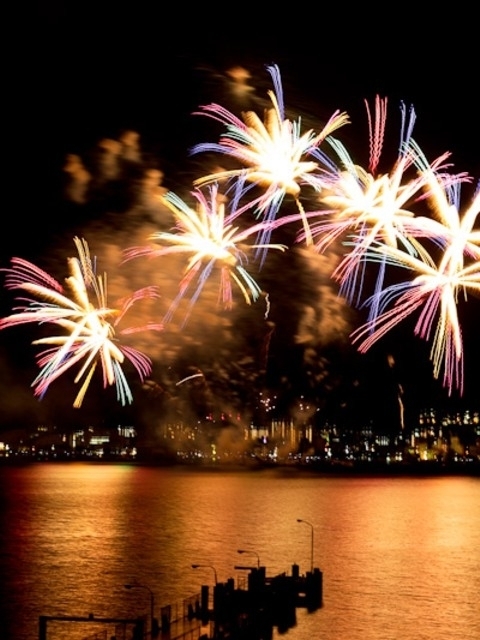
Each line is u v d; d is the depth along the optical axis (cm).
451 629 7144
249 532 14262
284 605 6881
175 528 14825
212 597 7206
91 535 13762
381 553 11675
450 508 19150
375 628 7062
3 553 11544
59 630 6956
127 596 8444
